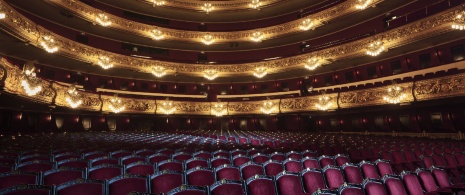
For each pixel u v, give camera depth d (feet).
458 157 23.47
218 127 69.97
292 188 13.58
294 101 60.80
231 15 76.38
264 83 73.15
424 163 20.93
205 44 73.10
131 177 11.96
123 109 58.49
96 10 56.59
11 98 35.01
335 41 63.36
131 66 61.26
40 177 12.41
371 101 48.96
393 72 54.60
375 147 30.12
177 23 76.64
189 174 14.29
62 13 51.80
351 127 59.31
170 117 67.72
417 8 51.83
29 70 32.55
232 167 15.87
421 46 49.37
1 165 14.49
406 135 50.72
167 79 70.85
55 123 52.34
